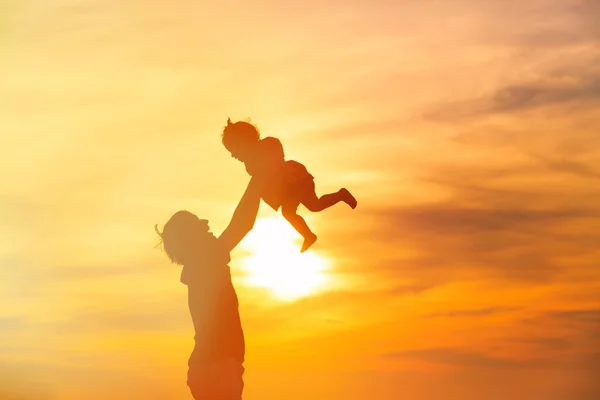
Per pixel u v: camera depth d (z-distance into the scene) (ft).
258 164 18.33
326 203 19.03
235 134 18.31
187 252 17.57
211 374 17.15
